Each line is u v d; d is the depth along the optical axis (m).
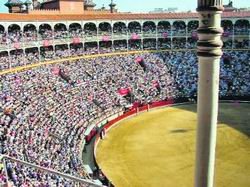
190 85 64.38
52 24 58.62
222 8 5.58
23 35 54.56
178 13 72.56
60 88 50.03
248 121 50.91
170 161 37.56
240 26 73.94
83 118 46.12
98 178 32.12
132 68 65.56
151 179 33.50
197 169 6.38
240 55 69.88
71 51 62.81
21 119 35.94
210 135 6.15
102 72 60.84
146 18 71.12
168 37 72.50
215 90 5.97
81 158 35.41
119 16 69.00
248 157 37.84
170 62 69.38
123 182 32.91
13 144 29.19
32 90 45.00
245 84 63.81
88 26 69.50
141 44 71.75
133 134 46.69
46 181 25.28
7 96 39.88
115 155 39.56
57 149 33.56
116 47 70.38
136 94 59.47
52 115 41.53
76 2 73.56
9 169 23.45
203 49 5.76
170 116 55.06
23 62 52.00
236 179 32.84
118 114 53.34
